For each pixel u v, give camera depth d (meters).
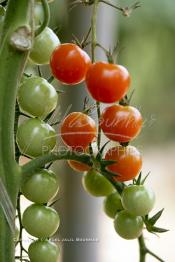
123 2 1.86
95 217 1.16
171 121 3.84
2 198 0.60
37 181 0.62
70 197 1.15
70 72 0.60
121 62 2.85
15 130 0.64
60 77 0.61
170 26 2.46
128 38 2.63
